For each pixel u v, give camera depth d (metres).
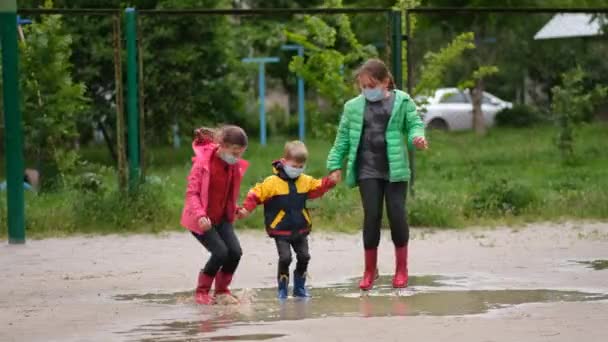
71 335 15.38
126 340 14.85
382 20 71.56
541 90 92.94
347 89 43.34
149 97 57.16
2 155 62.12
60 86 38.84
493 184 31.58
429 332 14.78
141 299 18.75
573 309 16.59
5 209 29.22
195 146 18.81
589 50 74.25
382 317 16.17
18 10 27.95
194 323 16.12
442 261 22.77
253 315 16.77
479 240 26.09
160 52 56.56
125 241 26.69
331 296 18.70
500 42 83.56
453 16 71.00
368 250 19.56
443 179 44.69
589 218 30.02
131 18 28.84
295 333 14.95
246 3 81.19
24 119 38.19
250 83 84.62
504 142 67.69
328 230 28.03
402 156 19.58
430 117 85.06
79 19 55.12
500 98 97.19
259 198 18.81
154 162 57.12
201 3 56.59
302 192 19.02
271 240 26.55
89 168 42.19
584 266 21.72
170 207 29.88
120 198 29.17
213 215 18.75
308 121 81.31
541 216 29.94
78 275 21.64
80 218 28.69
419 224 28.67
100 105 56.69
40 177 38.25
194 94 57.78
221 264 18.41
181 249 25.19
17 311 17.59
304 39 43.72
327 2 43.34
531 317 15.91
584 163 52.03
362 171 19.72
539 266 21.80
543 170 48.62
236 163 18.73
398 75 29.69
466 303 17.47
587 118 54.53
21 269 22.52
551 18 81.94
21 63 38.50
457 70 82.94
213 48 57.69
